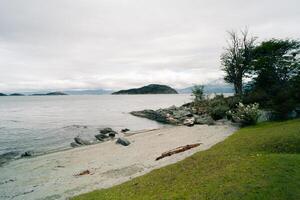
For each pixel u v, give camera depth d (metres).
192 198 11.14
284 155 14.60
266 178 11.64
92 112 98.81
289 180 11.20
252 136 21.30
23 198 16.00
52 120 70.62
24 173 21.80
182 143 27.61
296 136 18.48
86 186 17.02
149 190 13.30
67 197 15.13
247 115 31.78
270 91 44.56
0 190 17.83
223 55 61.31
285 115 31.38
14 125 59.00
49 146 35.25
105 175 19.25
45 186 18.08
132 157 24.34
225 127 34.62
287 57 49.72
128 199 12.44
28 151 30.72
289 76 47.34
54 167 23.25
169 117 60.50
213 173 13.82
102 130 45.81
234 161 15.19
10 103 191.00
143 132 42.59
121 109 113.75
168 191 12.62
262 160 14.10
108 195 13.54
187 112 60.59
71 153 29.08
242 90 58.59
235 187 11.28
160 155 23.59
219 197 10.70
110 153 27.34
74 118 75.44
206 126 38.28
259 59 49.88
